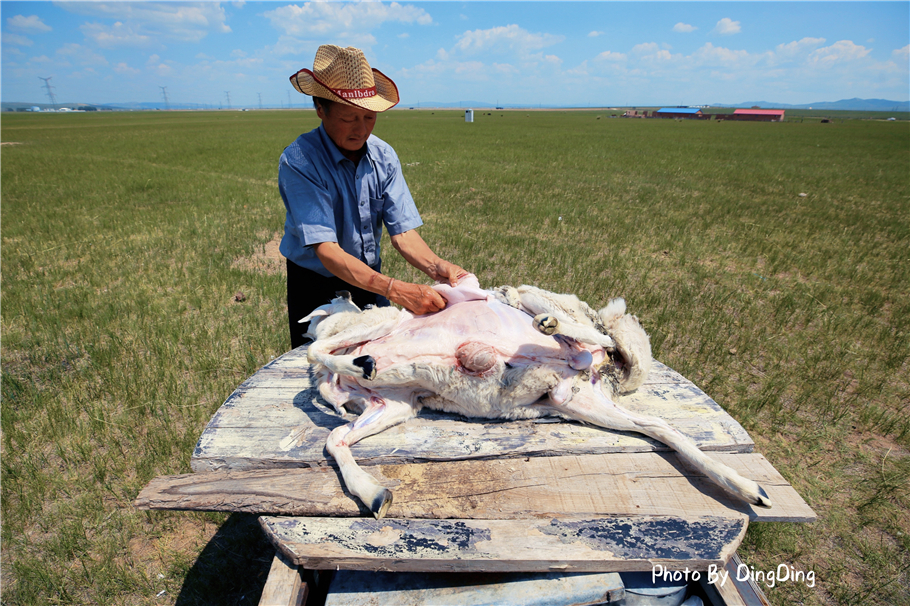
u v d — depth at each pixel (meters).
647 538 2.03
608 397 2.70
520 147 23.30
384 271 6.68
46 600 2.56
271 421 2.71
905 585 2.59
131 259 7.24
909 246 7.93
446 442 2.54
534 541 2.02
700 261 7.17
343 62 2.63
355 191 3.11
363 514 2.16
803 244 7.96
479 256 7.14
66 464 3.39
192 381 4.29
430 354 2.64
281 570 2.06
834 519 2.96
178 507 2.19
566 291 5.91
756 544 2.85
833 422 3.74
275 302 5.88
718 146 25.38
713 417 2.73
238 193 11.99
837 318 5.24
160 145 24.92
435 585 2.21
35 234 8.43
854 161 19.33
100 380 4.26
